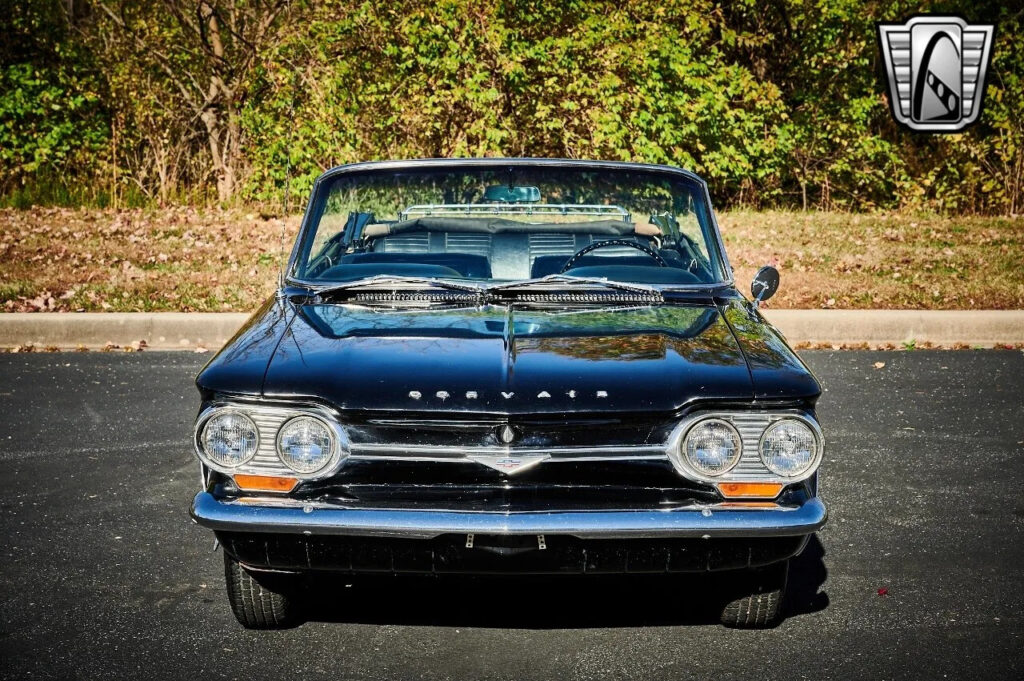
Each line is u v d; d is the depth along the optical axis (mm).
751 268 9773
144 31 14703
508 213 4480
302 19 12984
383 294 3980
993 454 5516
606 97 12102
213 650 3393
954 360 7598
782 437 3107
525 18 12344
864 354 7797
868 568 4090
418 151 12383
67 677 3201
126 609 3682
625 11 12586
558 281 3996
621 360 3275
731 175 13859
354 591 3842
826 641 3479
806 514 3098
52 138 13805
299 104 12562
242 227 11508
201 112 14203
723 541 3098
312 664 3309
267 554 3115
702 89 12547
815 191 15727
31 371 7039
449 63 11859
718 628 3576
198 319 7793
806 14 14711
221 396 3160
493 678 3229
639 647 3436
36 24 14352
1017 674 3250
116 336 7758
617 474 3082
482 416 3043
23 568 4016
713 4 14641
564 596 3816
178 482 5000
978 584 3936
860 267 9867
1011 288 9016
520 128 12445
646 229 4500
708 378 3170
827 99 15336
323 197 4539
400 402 3062
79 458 5324
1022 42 14711
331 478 3090
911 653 3393
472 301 3918
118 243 10461
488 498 3053
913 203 15148
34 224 11344
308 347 3375
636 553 3090
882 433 5883
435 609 3707
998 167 15070
